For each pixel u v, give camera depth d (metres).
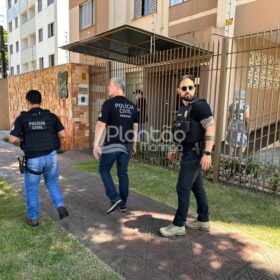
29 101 3.66
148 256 2.98
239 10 8.29
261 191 4.94
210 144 3.05
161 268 2.78
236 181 5.32
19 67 34.06
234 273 2.70
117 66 8.04
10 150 9.30
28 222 3.67
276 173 4.88
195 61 6.08
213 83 6.13
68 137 9.10
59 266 2.80
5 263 2.85
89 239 3.33
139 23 12.12
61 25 22.70
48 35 24.92
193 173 3.22
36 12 26.98
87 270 2.74
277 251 3.07
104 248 3.13
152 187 5.18
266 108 6.87
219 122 5.41
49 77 10.00
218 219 3.85
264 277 2.64
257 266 2.80
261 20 7.83
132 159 7.46
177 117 3.28
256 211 4.12
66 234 3.44
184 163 3.23
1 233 3.45
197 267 2.79
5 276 2.65
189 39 8.71
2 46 24.19
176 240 3.30
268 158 5.84
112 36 6.93
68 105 8.98
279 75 5.82
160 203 4.44
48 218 3.89
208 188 5.13
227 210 4.15
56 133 3.78
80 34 16.08
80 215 4.00
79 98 8.92
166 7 10.78
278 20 7.45
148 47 7.80
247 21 8.14
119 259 2.93
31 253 3.03
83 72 8.92
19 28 32.81
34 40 30.45
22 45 32.44
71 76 8.73
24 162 3.57
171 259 2.93
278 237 3.37
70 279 2.61
